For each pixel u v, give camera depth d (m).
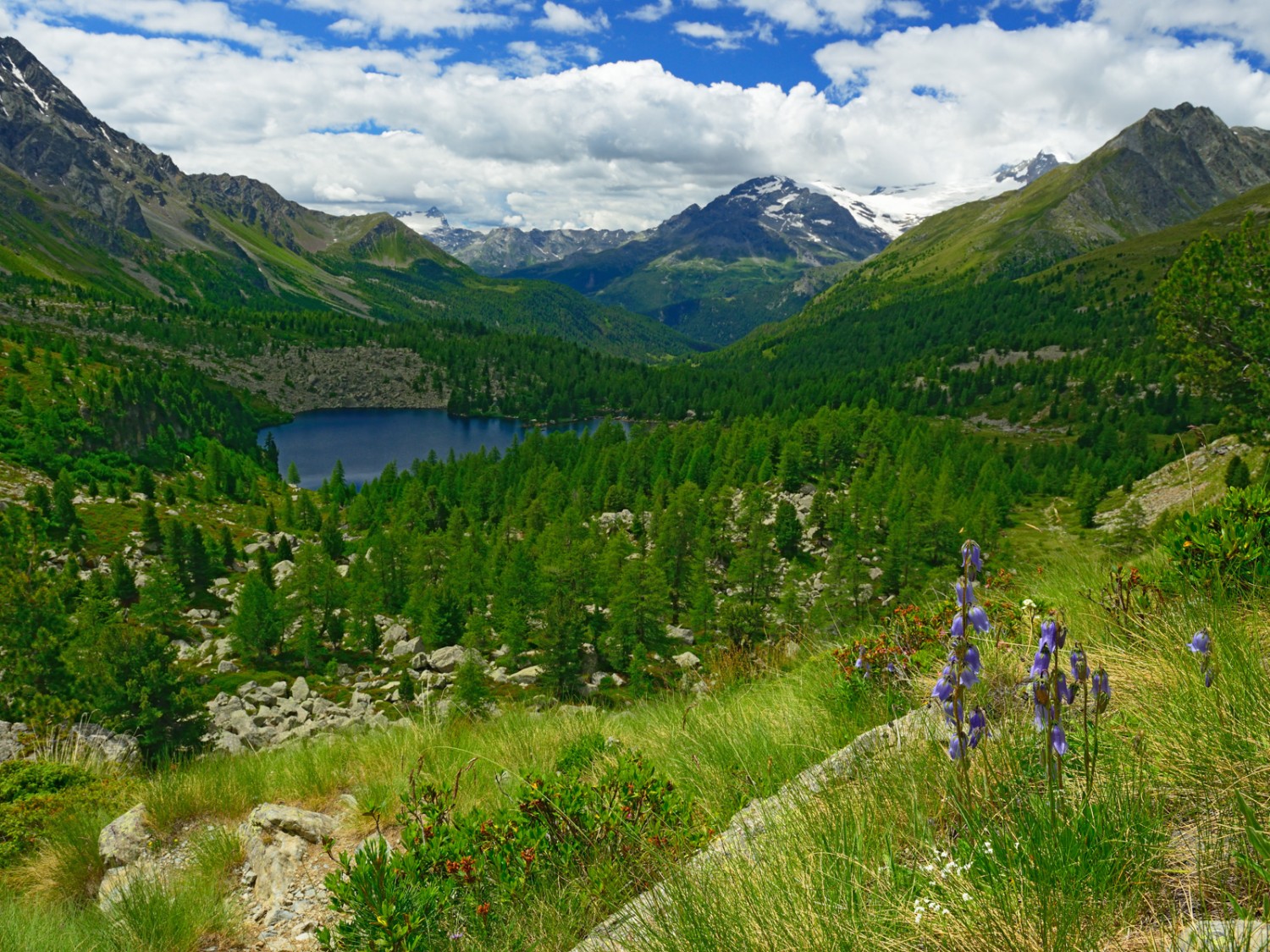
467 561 72.56
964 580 2.70
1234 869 2.49
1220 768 2.87
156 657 26.47
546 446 151.62
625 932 3.40
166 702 25.73
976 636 5.50
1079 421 169.88
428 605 60.28
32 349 149.62
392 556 78.56
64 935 5.63
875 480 97.12
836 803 3.79
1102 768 3.15
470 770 7.59
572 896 4.06
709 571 80.56
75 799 9.16
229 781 8.65
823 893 2.86
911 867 3.01
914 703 5.77
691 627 63.00
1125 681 4.17
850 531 87.00
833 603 52.47
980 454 120.62
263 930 5.46
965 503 79.38
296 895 5.81
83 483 105.12
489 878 4.45
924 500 82.75
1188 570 5.98
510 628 55.22
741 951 2.79
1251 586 5.41
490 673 50.91
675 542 79.88
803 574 71.38
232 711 43.94
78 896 7.05
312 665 55.97
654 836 4.31
